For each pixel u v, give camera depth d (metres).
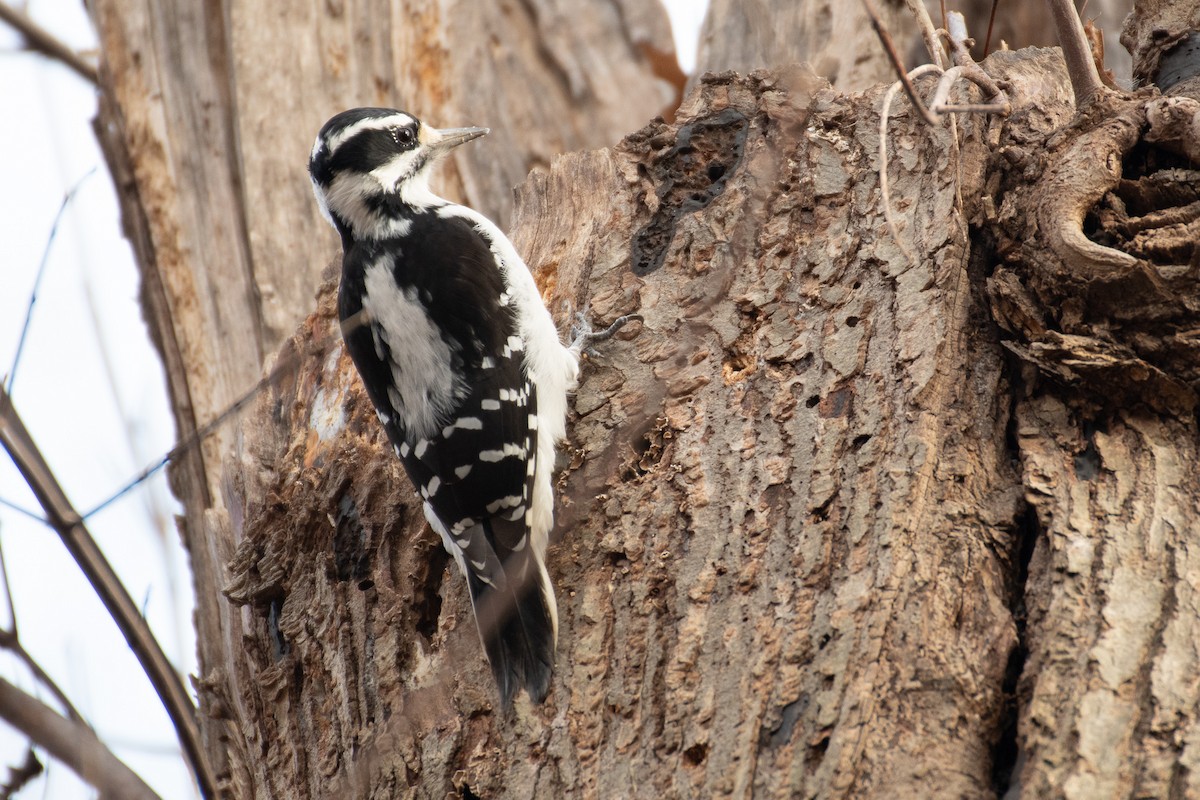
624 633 7.34
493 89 14.75
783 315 8.28
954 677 6.29
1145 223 7.49
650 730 6.85
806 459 7.47
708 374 8.27
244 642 9.22
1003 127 8.43
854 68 12.04
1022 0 12.51
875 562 6.80
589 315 9.06
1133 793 5.70
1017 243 7.74
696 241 9.02
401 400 8.83
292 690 8.74
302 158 13.18
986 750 6.14
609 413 8.64
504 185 14.48
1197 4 8.99
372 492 9.09
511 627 7.48
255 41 13.42
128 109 13.67
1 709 5.32
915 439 7.18
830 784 6.09
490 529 8.19
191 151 13.34
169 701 6.46
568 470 8.61
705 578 7.25
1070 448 7.10
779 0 12.78
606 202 9.84
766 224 8.71
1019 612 6.60
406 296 9.13
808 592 6.89
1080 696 6.02
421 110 14.24
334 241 12.89
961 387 7.42
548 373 8.73
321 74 13.63
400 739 7.69
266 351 12.47
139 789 5.40
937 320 7.59
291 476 9.58
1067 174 7.61
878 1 12.12
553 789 6.95
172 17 13.65
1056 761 5.86
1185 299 7.08
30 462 5.95
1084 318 7.32
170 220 13.35
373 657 8.39
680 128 9.61
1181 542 6.53
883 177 7.30
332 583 8.91
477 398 8.52
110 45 13.87
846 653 6.51
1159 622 6.22
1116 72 12.38
